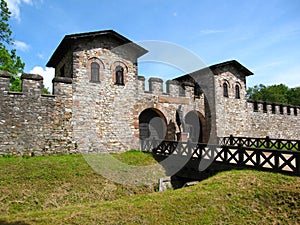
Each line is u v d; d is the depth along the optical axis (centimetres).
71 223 467
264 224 521
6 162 889
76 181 827
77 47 1175
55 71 1559
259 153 765
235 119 1738
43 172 839
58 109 1112
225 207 566
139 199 612
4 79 1014
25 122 1038
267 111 1942
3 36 1700
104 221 480
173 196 617
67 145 1116
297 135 2152
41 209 677
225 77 1731
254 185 650
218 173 817
